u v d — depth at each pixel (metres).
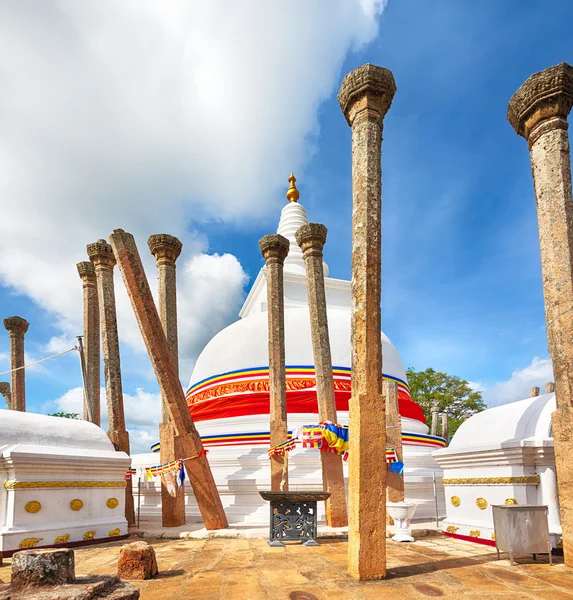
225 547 8.30
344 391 14.85
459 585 5.40
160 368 9.66
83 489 9.24
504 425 8.42
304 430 10.13
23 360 15.11
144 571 5.90
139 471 13.42
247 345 15.86
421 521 11.38
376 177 6.72
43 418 9.52
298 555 7.43
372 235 6.55
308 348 15.54
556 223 6.78
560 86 6.88
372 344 6.29
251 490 11.66
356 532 5.84
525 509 6.56
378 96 6.91
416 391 32.16
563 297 6.60
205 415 15.16
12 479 8.26
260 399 14.68
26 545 8.06
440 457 9.27
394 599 4.87
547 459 7.46
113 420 11.24
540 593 5.06
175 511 10.73
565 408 6.46
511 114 7.54
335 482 10.19
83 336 12.68
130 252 9.43
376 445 6.07
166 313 11.70
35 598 3.07
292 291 18.89
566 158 6.92
